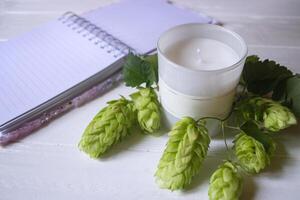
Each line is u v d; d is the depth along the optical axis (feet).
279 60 1.70
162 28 1.83
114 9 1.96
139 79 1.43
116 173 1.32
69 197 1.26
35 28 1.79
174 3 2.05
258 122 1.34
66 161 1.34
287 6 2.06
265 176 1.31
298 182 1.30
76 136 1.42
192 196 1.26
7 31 1.85
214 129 1.37
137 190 1.28
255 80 1.42
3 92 1.48
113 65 1.59
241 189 1.22
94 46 1.68
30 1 2.09
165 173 1.21
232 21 1.94
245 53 1.27
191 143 1.21
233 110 1.39
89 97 1.53
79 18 1.85
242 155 1.26
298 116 1.38
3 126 1.38
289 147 1.39
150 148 1.38
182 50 1.37
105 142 1.31
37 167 1.33
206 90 1.26
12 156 1.35
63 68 1.58
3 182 1.29
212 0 2.10
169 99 1.33
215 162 1.34
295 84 1.35
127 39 1.76
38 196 1.26
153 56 1.46
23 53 1.65
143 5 1.99
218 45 1.39
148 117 1.34
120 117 1.33
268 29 1.89
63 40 1.72
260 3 2.08
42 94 1.47
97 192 1.27
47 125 1.44
